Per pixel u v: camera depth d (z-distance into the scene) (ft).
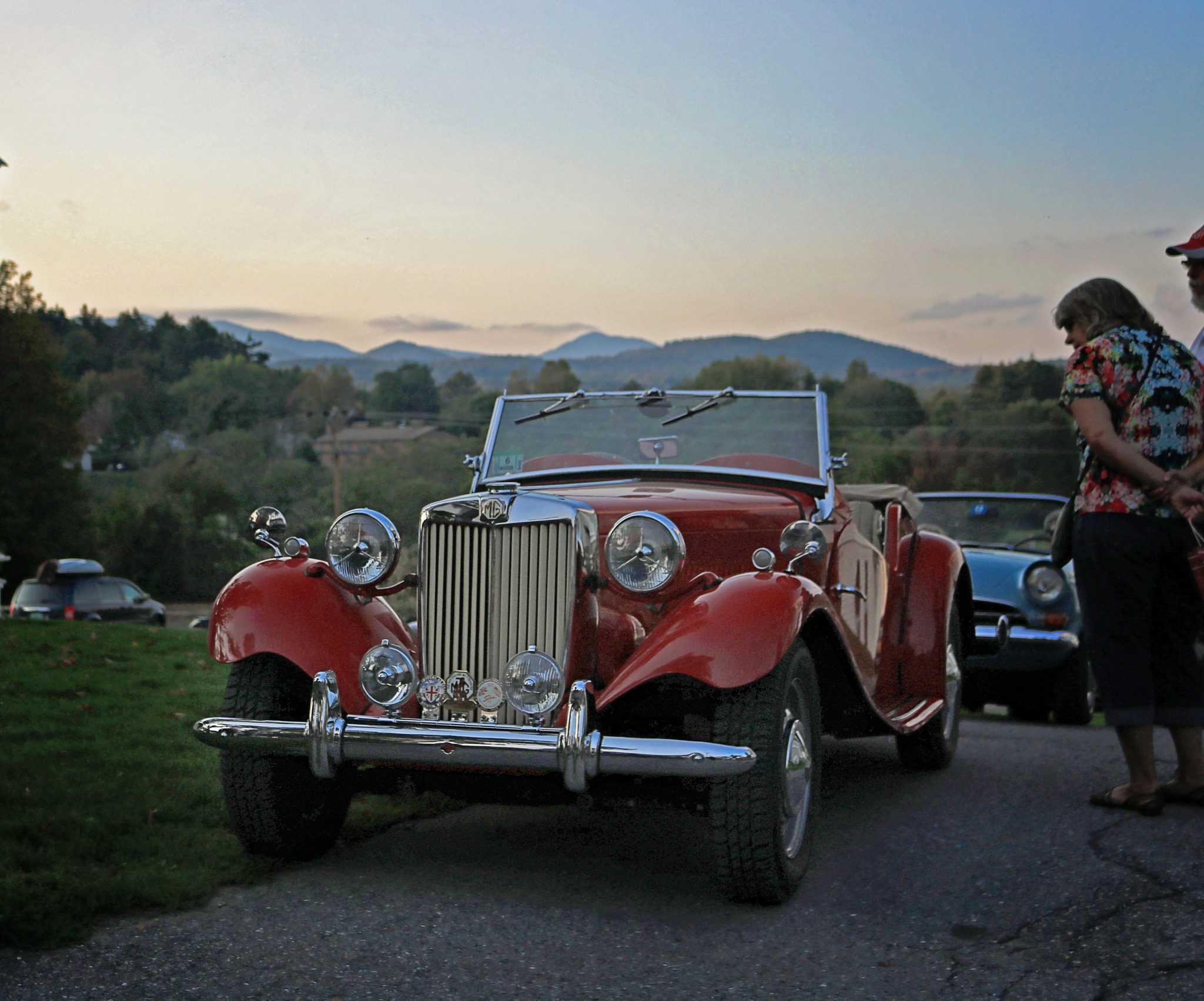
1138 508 14.75
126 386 466.70
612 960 10.18
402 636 13.11
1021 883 12.33
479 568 12.26
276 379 524.11
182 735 18.49
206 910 11.12
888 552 18.11
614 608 13.20
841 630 12.98
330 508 195.52
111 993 9.11
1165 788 15.83
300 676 13.24
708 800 11.49
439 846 13.73
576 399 17.42
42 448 142.61
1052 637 25.43
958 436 280.10
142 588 187.42
